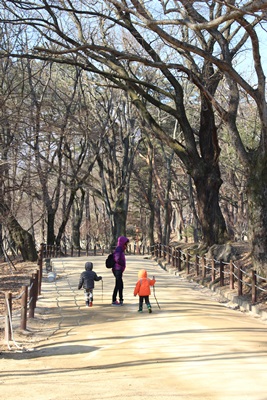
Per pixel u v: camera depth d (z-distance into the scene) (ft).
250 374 27.25
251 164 62.75
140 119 118.62
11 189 85.51
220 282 65.21
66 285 69.77
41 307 53.01
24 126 89.56
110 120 136.87
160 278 78.07
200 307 52.01
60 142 101.45
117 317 46.47
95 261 103.45
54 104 110.42
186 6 55.62
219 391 24.34
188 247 101.50
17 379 27.89
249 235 62.95
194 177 85.81
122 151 152.76
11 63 96.22
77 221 167.84
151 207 150.20
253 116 117.91
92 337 38.68
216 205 85.81
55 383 26.73
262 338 37.09
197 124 142.00
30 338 39.45
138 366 29.86
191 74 65.21
